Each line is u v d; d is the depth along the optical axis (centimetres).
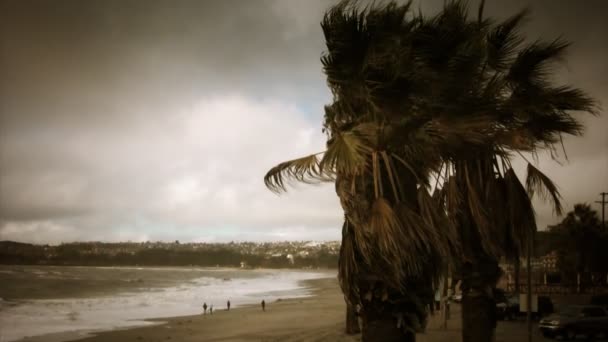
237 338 3338
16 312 6372
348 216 619
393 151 632
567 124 833
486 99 704
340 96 631
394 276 588
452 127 659
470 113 663
